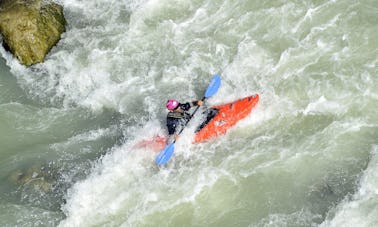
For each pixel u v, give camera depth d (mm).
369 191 30281
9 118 41812
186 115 36656
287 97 37656
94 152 37781
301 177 32500
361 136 33562
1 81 45750
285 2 44250
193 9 47438
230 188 33031
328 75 37875
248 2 45688
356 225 28734
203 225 31500
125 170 35438
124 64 44594
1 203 34750
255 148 35062
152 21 47719
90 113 41375
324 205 30547
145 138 37625
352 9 41656
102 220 32562
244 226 30875
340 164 32469
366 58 38031
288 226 30125
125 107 40875
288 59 40062
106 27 48906
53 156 38031
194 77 41938
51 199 34562
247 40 42875
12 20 46531
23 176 36719
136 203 33188
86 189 34500
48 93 43969
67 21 50562
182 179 34188
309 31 41531
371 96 35500
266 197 32031
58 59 46625
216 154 35438
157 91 41594
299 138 34812
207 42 44094
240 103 37562
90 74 44344
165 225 31922
